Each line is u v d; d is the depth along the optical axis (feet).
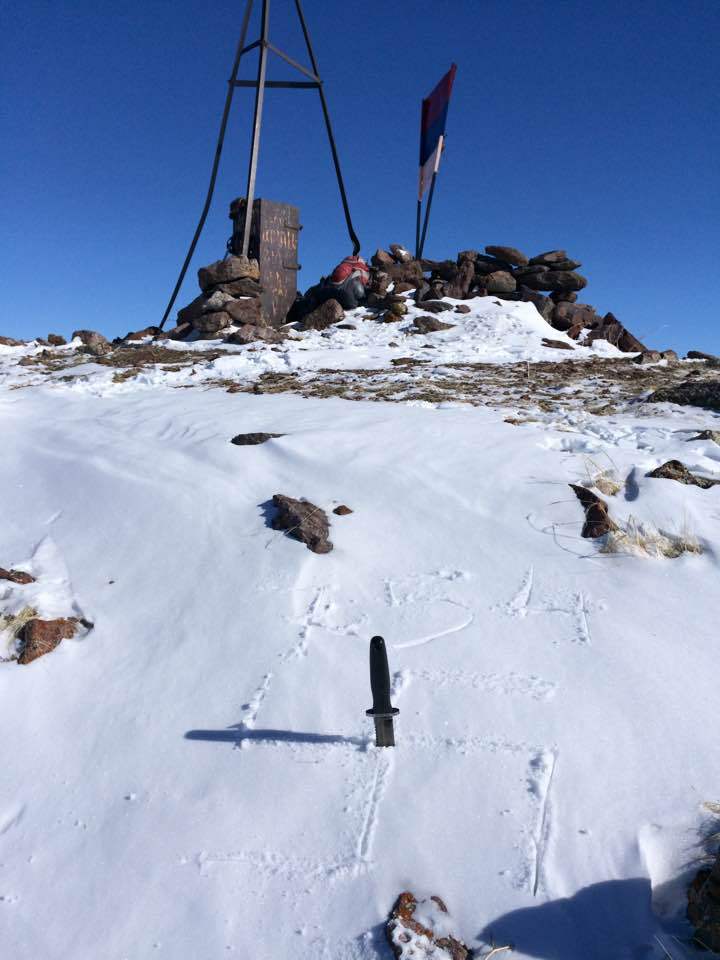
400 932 9.25
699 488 20.51
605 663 14.03
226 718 13.17
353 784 11.61
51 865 10.70
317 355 47.62
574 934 9.39
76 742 13.00
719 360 49.65
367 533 18.76
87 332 61.82
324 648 14.71
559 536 18.35
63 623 16.06
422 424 26.17
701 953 9.08
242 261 60.44
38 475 24.48
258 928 9.58
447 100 68.44
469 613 15.75
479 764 11.85
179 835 10.93
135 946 9.48
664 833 10.61
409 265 70.13
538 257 72.02
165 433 26.81
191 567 17.76
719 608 15.57
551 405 31.32
